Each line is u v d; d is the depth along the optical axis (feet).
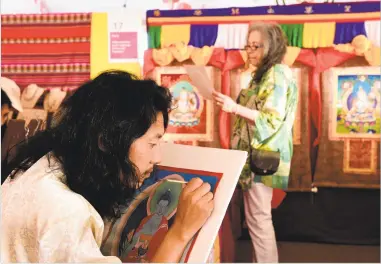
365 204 8.19
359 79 7.68
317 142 7.89
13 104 8.21
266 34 7.57
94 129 2.49
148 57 8.13
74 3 8.23
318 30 7.68
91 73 8.11
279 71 7.29
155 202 2.89
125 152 2.50
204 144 8.14
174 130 8.20
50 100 8.21
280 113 7.19
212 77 8.00
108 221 2.90
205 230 2.58
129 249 2.74
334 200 8.25
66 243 2.24
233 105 7.34
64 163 2.59
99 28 8.05
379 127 7.72
